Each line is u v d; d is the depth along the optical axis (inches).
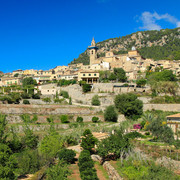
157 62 6476.4
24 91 3932.1
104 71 4955.7
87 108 3371.1
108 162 1652.3
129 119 3267.7
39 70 7047.2
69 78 5344.5
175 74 5054.1
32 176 1357.0
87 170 1434.5
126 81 4763.8
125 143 1771.7
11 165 1194.0
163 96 3897.6
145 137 2297.0
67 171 1450.5
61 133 2437.3
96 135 2332.7
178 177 1172.5
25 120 2426.2
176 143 1883.6
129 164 1491.1
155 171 1223.5
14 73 7347.4
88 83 4559.5
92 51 6619.1
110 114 3186.5
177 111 3511.3
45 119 2839.6
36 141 2011.6
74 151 1908.2
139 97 3885.3
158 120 2202.3
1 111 2726.4
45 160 1583.4
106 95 4074.8
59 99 3786.9
